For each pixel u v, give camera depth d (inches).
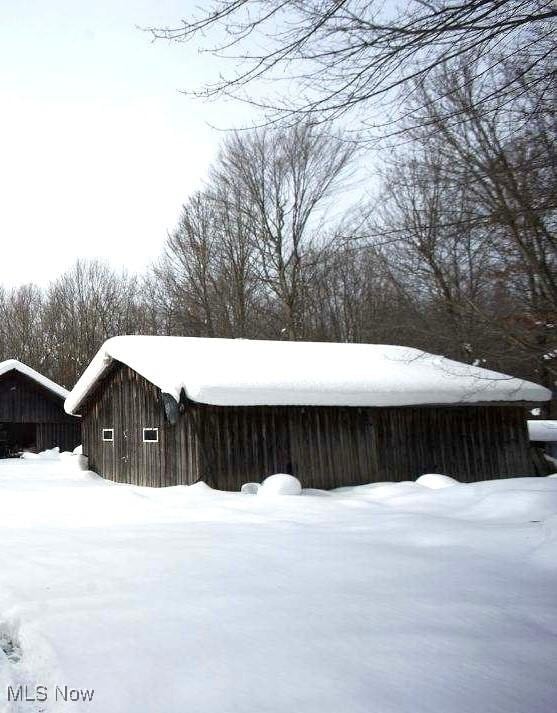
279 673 150.1
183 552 270.2
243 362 616.1
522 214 317.4
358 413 614.5
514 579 233.1
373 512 386.6
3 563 256.7
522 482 426.6
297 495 476.1
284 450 577.6
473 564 251.8
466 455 666.8
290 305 1255.5
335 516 373.7
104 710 133.5
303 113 219.1
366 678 148.0
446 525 323.0
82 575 234.5
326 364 657.6
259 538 302.2
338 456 597.9
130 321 1823.3
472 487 431.5
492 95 226.1
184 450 570.3
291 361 651.5
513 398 662.5
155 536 311.4
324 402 571.8
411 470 631.8
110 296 1868.8
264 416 575.2
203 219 1391.5
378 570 241.0
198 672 150.4
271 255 1279.5
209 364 587.2
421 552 272.8
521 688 146.9
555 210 305.0
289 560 255.6
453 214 383.2
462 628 182.4
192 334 1419.8
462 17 193.2
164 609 193.9
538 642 174.9
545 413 1072.2
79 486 591.8
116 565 248.7
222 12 197.3
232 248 1358.3
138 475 638.5
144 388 639.8
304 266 1122.7
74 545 290.5
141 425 640.4
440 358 736.3
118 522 363.3
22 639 175.9
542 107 245.4
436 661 158.9
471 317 486.9
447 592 215.2
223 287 1364.4
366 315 1175.0
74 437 1206.9
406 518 345.7
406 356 732.0
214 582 223.1
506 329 438.6
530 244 374.6
